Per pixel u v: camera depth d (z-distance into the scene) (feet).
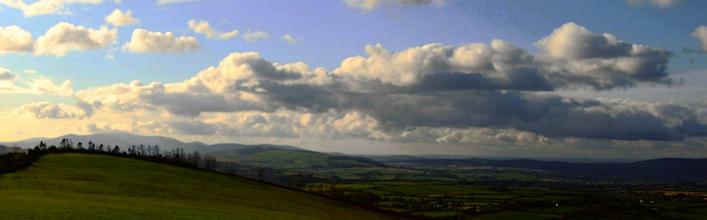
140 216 196.54
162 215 205.67
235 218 224.12
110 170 379.55
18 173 310.86
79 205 207.62
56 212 184.85
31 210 183.83
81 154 499.10
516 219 628.69
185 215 213.25
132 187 302.86
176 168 465.47
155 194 289.94
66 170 350.02
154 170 419.54
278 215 261.65
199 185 367.45
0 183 263.49
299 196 417.90
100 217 184.85
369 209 435.53
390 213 447.83
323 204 389.80
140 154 591.78
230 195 337.52
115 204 223.71
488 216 652.48
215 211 241.14
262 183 478.59
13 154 395.96
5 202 197.67
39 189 254.68
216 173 486.79
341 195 565.12
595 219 648.38
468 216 646.74
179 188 331.36
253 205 301.63
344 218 318.45
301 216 275.39
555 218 638.94
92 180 310.86
